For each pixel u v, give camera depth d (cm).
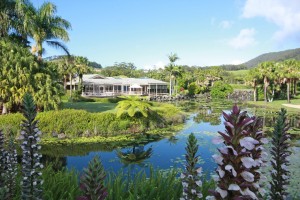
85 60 5934
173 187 551
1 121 1764
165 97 6047
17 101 2186
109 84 6631
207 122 2886
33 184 418
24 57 2316
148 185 537
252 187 297
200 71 9588
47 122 1947
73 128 2000
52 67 2662
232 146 248
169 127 2508
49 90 2319
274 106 4716
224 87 6912
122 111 2211
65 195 504
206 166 1234
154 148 1689
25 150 414
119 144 1797
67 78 5975
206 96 7206
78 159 1424
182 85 7675
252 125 311
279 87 6172
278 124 448
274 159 449
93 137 1967
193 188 378
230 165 243
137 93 6850
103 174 258
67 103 4169
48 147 1669
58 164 1323
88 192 253
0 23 2602
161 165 1315
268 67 5512
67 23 2789
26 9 2553
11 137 530
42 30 2577
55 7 2623
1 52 2284
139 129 2270
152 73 10788
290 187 872
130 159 1430
